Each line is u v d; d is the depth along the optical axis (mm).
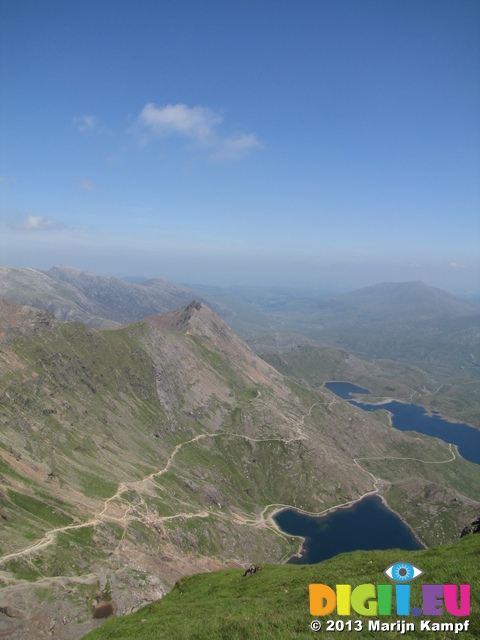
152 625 49719
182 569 152625
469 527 73000
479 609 32656
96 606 94188
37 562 104312
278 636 35156
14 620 80062
